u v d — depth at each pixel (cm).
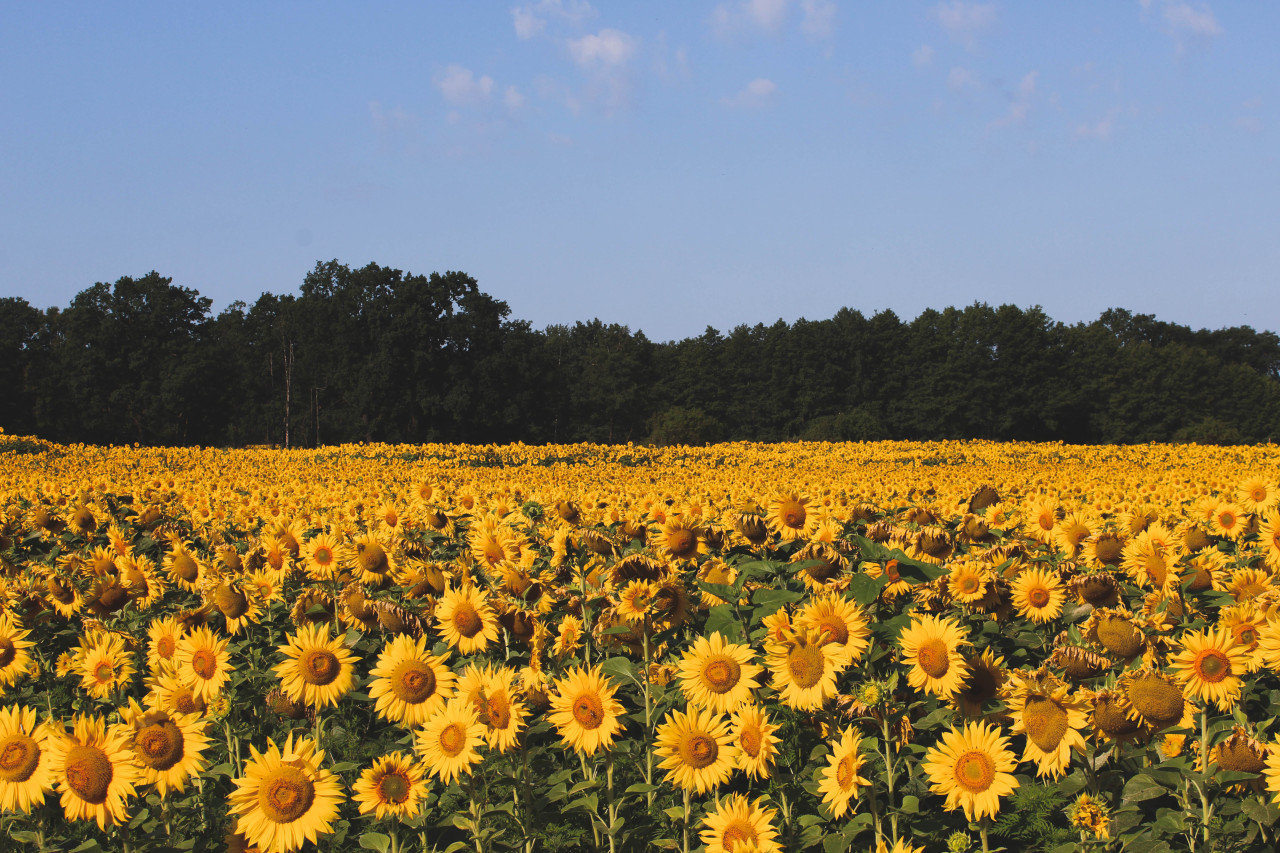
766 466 3166
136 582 670
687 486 1603
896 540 593
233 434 8331
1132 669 397
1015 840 423
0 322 8038
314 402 8019
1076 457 3544
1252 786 383
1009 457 3547
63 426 7156
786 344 9369
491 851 406
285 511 1054
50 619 637
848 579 498
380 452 3406
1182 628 512
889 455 3578
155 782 362
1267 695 492
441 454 3375
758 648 454
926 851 423
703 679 383
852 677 465
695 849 399
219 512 1105
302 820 338
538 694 426
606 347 11075
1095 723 381
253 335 10012
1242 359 13225
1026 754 364
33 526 950
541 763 486
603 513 884
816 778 416
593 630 518
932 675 378
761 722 367
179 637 489
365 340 7681
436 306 7569
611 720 396
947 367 8106
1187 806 396
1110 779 413
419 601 595
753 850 336
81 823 430
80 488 1252
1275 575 574
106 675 496
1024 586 529
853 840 410
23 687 607
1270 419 8262
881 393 8975
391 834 385
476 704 380
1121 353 8419
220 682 442
